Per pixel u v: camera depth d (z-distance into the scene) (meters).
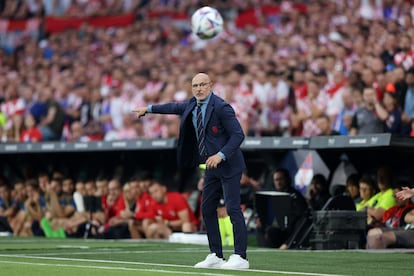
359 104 52.81
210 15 45.78
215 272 26.12
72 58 87.38
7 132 75.12
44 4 94.88
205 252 37.56
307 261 32.28
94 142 55.28
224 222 47.00
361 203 44.88
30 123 71.06
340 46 62.81
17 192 58.91
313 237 41.44
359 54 63.19
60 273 25.00
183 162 30.23
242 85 64.38
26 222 58.31
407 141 42.69
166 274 24.78
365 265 30.23
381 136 42.44
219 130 29.38
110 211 54.28
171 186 55.50
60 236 56.12
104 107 73.06
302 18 73.94
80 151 55.94
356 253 37.53
